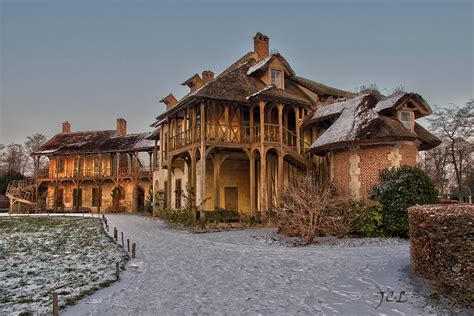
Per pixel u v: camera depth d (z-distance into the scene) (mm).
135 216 30766
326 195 15227
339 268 9672
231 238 16062
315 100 26656
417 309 6297
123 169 42375
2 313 6445
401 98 18547
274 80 24750
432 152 32969
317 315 6258
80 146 42062
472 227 6324
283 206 17281
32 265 10922
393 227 15500
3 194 49656
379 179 17328
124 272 9938
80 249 13867
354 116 19484
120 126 45125
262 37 29031
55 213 36469
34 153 41844
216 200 22875
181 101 22938
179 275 9484
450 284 6520
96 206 41219
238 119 23281
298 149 22391
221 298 7406
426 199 15555
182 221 21938
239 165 25719
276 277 8977
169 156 26047
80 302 7242
